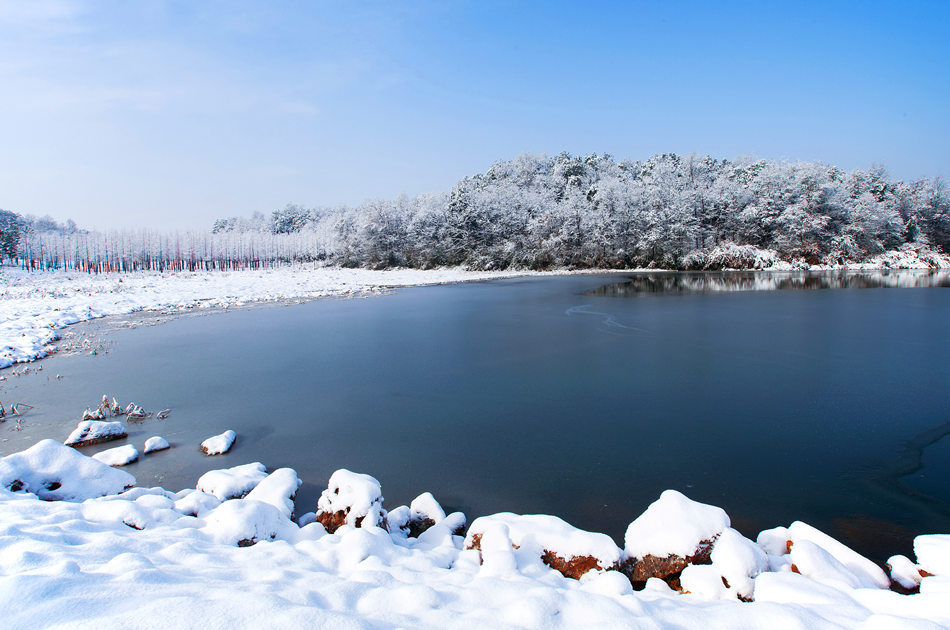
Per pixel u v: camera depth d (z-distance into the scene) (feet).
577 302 93.04
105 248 301.22
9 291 119.34
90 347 54.75
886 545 17.88
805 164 196.75
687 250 196.24
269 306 92.58
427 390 38.01
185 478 23.85
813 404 33.65
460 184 261.65
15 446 27.71
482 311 81.97
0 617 8.61
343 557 14.61
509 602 11.66
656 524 16.26
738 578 13.97
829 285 121.60
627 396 35.94
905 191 212.84
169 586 10.71
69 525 15.02
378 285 142.31
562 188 301.02
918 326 62.75
